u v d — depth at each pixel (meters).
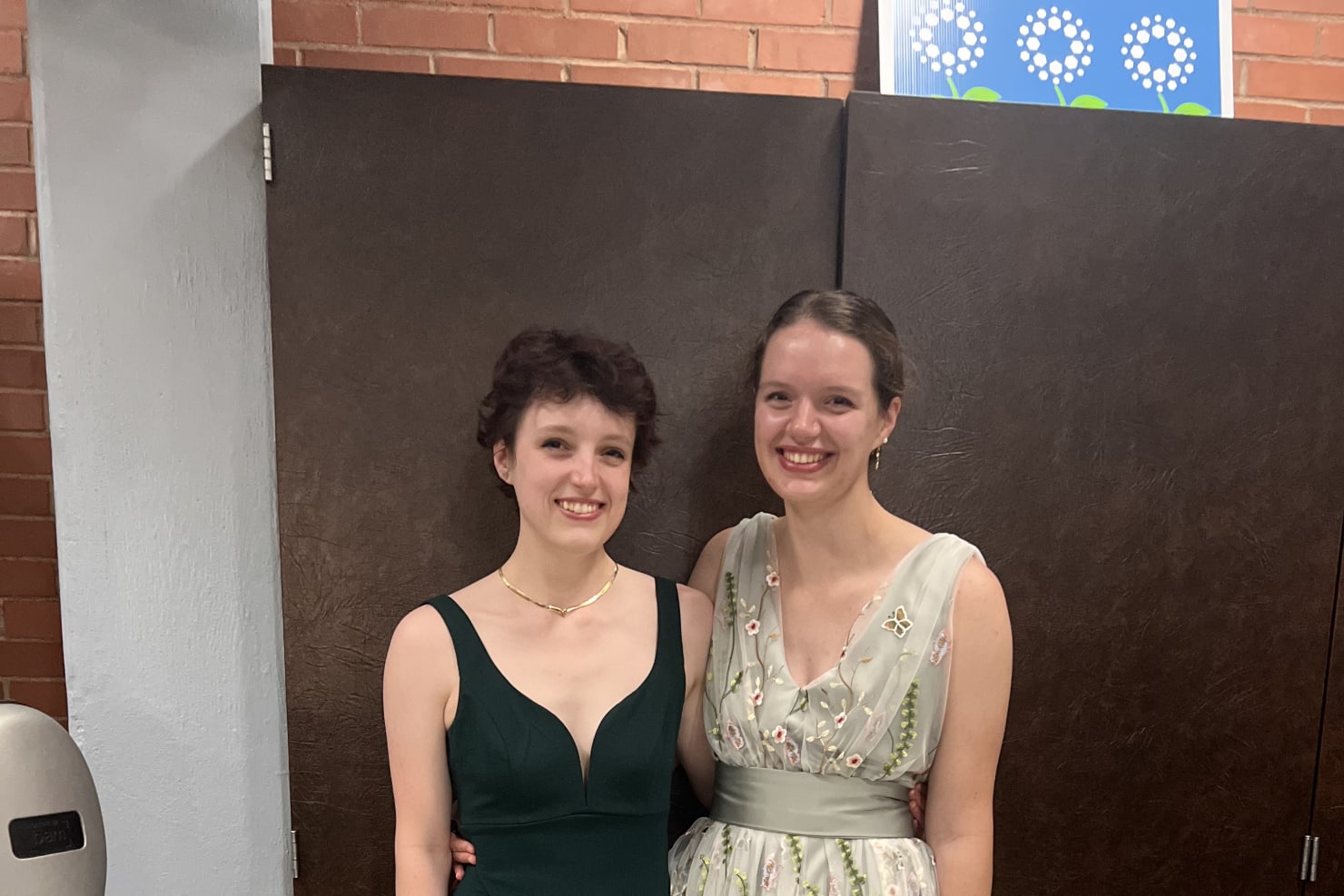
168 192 1.37
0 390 1.68
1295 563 1.47
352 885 1.41
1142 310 1.41
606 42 1.59
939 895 1.16
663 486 1.39
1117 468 1.42
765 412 1.14
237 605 1.44
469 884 1.12
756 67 1.62
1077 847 1.47
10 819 0.98
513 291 1.34
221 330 1.40
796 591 1.23
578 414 1.09
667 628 1.21
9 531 1.71
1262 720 1.48
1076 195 1.38
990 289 1.38
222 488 1.42
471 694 1.11
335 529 1.36
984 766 1.17
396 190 1.32
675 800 1.41
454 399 1.35
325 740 1.39
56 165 1.34
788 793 1.18
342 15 1.54
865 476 1.18
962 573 1.15
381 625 1.38
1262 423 1.44
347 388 1.34
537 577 1.17
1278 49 1.71
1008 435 1.41
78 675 1.42
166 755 1.45
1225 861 1.50
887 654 1.15
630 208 1.35
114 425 1.39
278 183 1.30
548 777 1.10
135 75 1.35
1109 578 1.44
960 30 1.53
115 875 1.45
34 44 1.32
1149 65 1.56
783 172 1.37
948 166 1.37
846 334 1.10
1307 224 1.42
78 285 1.36
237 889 1.48
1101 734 1.46
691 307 1.37
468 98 1.31
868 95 1.35
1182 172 1.40
